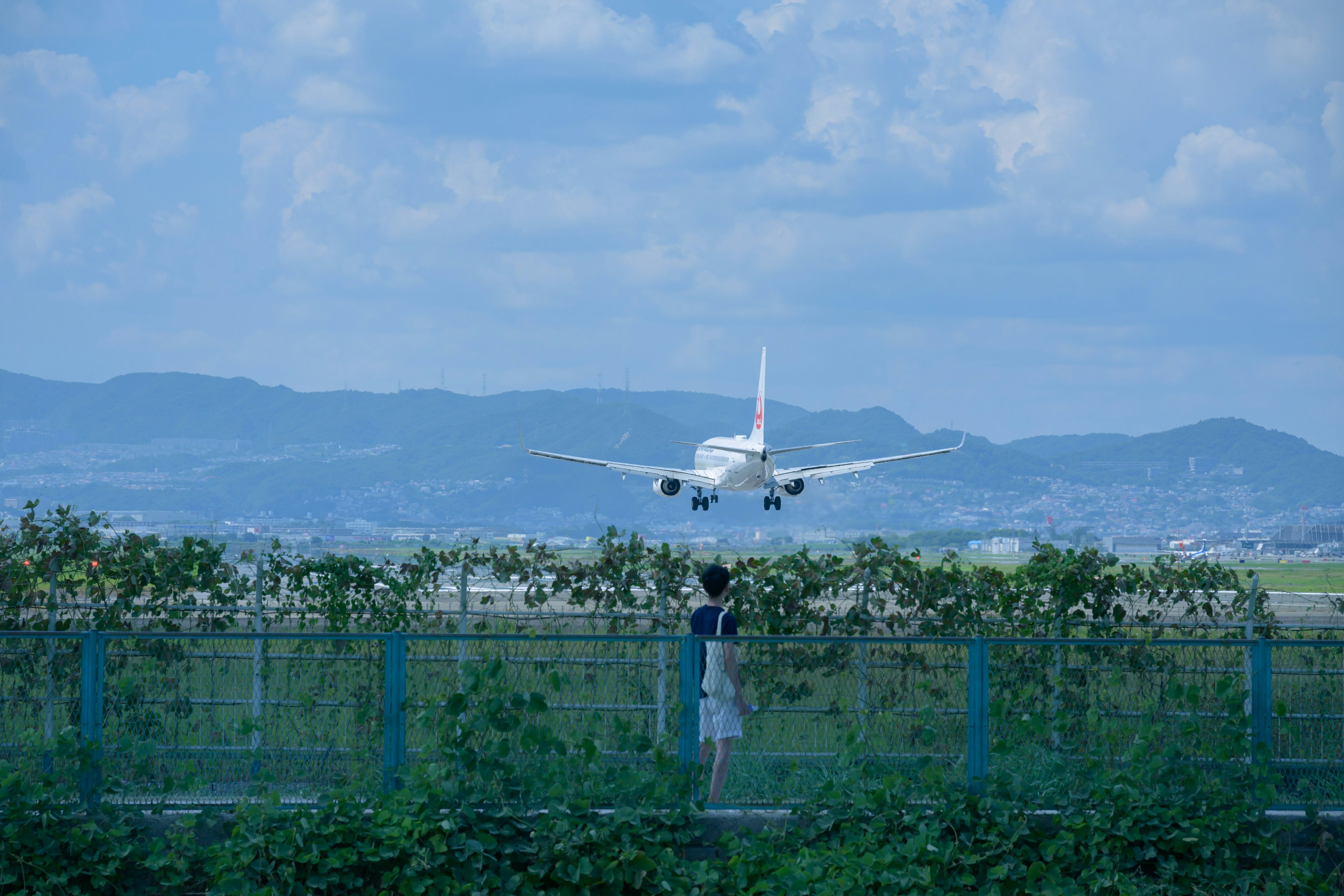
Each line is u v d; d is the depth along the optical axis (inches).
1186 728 592.7
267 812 546.0
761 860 550.9
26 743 579.5
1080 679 653.9
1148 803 568.1
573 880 527.8
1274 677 631.8
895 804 577.9
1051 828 576.1
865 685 618.8
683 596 800.3
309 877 530.6
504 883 535.5
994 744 577.9
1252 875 557.0
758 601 784.9
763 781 609.9
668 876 539.2
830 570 790.5
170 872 542.0
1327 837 578.6
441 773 561.0
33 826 545.0
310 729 617.6
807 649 618.8
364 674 648.4
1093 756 593.6
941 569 792.3
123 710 601.3
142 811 568.1
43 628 805.9
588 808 556.1
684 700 582.2
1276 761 602.9
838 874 542.9
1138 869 563.8
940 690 619.2
